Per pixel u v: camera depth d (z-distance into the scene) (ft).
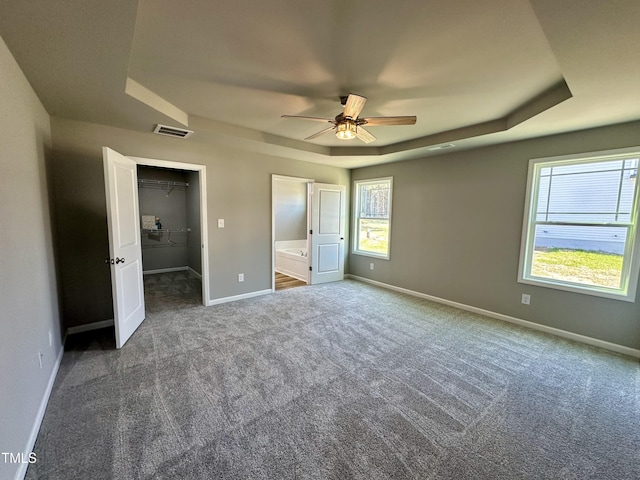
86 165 9.84
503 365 8.38
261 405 6.47
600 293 9.61
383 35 5.34
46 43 5.13
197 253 19.02
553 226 10.74
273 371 7.87
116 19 4.55
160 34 5.35
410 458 5.12
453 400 6.75
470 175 12.89
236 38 5.49
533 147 10.91
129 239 10.08
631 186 9.07
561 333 10.52
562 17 4.24
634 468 5.00
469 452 5.28
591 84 6.29
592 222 9.87
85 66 5.98
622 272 9.37
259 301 14.07
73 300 9.97
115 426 5.76
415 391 7.07
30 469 4.78
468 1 4.41
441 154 13.91
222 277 13.69
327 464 4.97
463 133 11.02
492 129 10.18
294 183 22.89
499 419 6.16
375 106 8.82
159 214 20.34
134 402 6.50
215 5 4.54
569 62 5.44
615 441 5.59
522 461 5.11
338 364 8.28
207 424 5.86
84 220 9.98
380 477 4.73
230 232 13.75
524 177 11.21
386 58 6.15
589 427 5.96
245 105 8.95
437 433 5.73
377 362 8.43
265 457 5.09
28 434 5.15
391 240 16.55
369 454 5.19
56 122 9.22
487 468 4.96
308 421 5.99
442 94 7.93
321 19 4.91
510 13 4.66
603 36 4.61
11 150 5.29
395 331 10.67
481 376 7.79
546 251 10.96
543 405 6.63
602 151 9.35
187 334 10.16
